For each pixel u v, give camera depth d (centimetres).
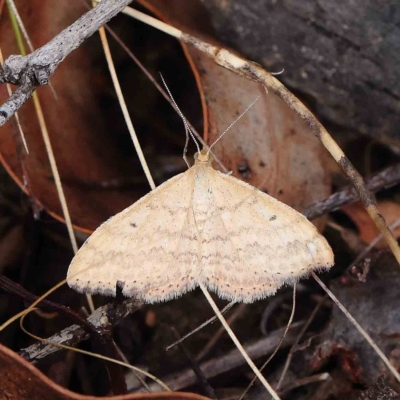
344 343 16
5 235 17
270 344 16
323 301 16
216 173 15
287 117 16
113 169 17
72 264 15
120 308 15
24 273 17
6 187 17
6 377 14
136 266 15
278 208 15
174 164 17
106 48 16
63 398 14
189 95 17
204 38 16
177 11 16
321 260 15
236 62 16
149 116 17
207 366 16
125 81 17
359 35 16
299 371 16
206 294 15
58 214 16
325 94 17
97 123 17
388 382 15
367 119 17
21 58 15
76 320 15
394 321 16
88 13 15
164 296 15
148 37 17
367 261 16
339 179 17
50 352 15
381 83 17
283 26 17
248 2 17
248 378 16
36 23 16
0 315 16
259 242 15
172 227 15
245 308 17
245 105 16
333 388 16
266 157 16
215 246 15
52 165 16
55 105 16
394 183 16
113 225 15
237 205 15
